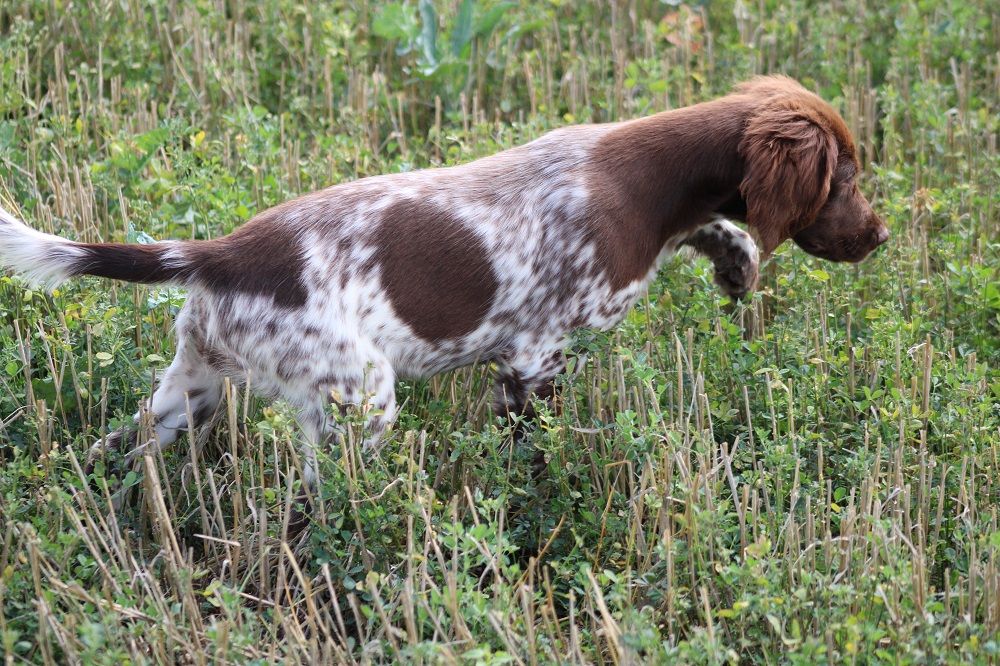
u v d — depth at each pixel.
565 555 6.48
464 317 6.62
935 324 8.21
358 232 6.39
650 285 7.91
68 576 5.71
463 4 10.88
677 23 11.70
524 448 6.58
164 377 6.75
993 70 11.16
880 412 7.03
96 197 8.81
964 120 10.36
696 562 5.88
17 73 9.93
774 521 6.24
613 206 6.71
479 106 11.17
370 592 5.89
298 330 6.25
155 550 6.37
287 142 9.70
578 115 10.20
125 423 6.69
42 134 9.01
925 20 11.91
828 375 7.36
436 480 6.76
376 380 6.37
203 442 6.91
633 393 7.06
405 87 11.27
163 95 10.70
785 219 6.76
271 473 6.80
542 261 6.66
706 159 6.86
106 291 7.71
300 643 5.44
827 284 8.01
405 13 11.14
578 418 6.83
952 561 6.30
